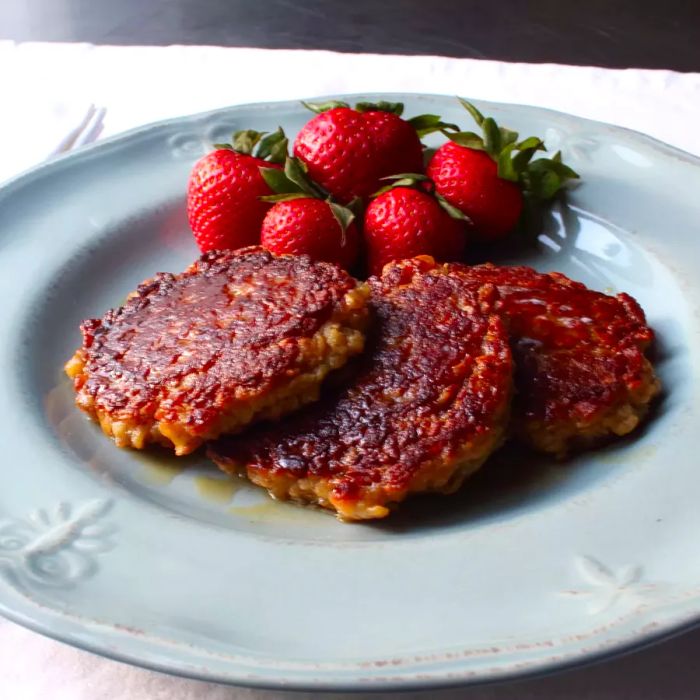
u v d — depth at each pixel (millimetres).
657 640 329
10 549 357
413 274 440
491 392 393
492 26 759
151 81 614
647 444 396
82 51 637
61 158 508
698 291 449
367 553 361
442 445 383
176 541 365
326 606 345
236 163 481
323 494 385
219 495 394
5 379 420
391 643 334
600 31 753
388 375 402
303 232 469
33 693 348
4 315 446
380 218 477
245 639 335
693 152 543
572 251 489
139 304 431
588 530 363
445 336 410
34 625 337
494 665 323
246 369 396
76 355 427
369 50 725
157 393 400
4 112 575
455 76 613
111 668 352
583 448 404
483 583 350
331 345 400
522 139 526
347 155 482
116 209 496
